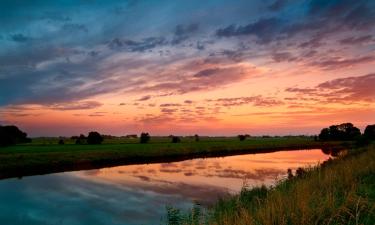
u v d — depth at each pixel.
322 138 130.00
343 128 128.00
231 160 56.88
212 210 14.28
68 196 25.92
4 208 21.94
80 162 51.84
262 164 48.59
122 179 34.50
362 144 66.62
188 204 21.77
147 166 47.88
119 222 18.23
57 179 35.34
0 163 43.78
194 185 29.64
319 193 9.98
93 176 37.31
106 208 21.56
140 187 29.30
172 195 25.16
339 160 25.11
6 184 32.25
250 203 12.98
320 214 8.17
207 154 72.19
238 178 33.72
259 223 8.34
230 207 12.89
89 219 19.03
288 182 17.59
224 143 104.38
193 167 45.56
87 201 23.88
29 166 45.28
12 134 87.69
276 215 8.39
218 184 30.00
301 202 8.73
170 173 38.84
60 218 19.36
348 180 12.09
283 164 48.50
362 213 8.34
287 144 104.25
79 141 93.00
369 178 12.91
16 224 18.22
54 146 75.31
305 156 64.94
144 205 22.08
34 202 23.83
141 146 78.19
